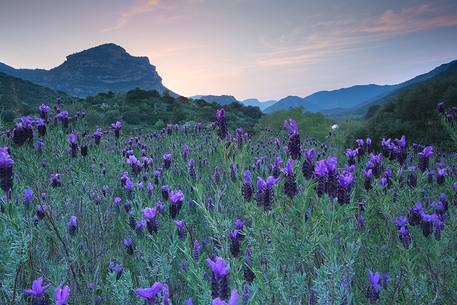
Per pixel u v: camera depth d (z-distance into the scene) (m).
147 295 2.12
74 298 2.72
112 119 18.95
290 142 2.95
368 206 3.62
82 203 3.93
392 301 2.74
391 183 4.16
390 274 3.11
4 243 2.38
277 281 2.36
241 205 2.81
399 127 16.69
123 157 5.84
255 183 4.02
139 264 3.05
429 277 3.14
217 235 2.77
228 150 3.20
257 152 7.71
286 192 2.71
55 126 5.07
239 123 44.41
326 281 2.25
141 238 3.01
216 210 2.80
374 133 17.56
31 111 9.78
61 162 4.42
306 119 26.48
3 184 2.58
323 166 2.55
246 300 2.22
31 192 2.98
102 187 4.46
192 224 3.78
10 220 2.45
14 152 4.30
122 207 4.29
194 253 2.83
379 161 4.01
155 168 5.63
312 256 2.60
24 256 2.45
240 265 2.57
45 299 2.22
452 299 2.82
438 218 3.38
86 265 2.94
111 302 2.87
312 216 2.47
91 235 3.50
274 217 2.82
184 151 5.38
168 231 3.29
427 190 4.55
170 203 3.32
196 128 8.12
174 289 3.12
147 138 9.22
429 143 13.34
